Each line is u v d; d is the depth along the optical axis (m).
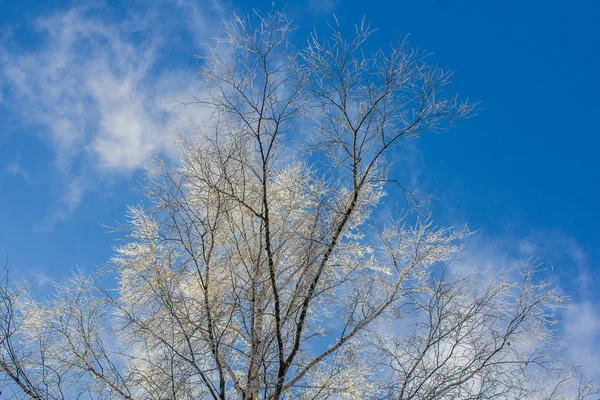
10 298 4.62
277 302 4.96
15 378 4.42
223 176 5.14
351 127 5.06
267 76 4.96
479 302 4.98
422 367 4.77
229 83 4.94
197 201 5.43
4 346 4.48
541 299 5.00
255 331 5.21
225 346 5.07
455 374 4.71
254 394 4.98
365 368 5.24
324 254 5.29
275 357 4.95
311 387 4.90
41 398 4.43
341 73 4.96
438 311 4.96
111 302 5.30
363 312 5.23
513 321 4.94
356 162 5.08
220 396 4.80
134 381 4.76
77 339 5.12
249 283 5.20
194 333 4.93
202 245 5.22
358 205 5.44
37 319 5.13
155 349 4.96
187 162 5.25
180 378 4.70
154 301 5.04
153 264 5.32
